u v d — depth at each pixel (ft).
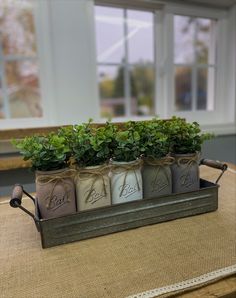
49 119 4.42
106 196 2.05
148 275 1.53
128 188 2.09
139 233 2.03
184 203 2.26
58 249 1.85
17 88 4.66
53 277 1.54
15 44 4.48
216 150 5.42
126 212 2.07
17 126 4.33
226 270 1.56
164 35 5.12
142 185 2.17
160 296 1.38
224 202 2.55
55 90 4.26
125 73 5.31
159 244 1.85
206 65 5.65
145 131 2.18
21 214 2.48
